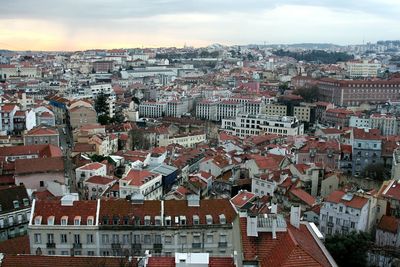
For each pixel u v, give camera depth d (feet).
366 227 511.40
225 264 266.98
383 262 439.63
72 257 288.10
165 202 437.17
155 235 416.26
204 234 419.13
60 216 415.64
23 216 515.91
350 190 541.75
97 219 415.03
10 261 279.69
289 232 235.61
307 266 208.33
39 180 643.86
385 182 588.50
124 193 624.59
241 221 256.52
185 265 257.14
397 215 522.47
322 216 520.42
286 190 595.47
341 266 433.48
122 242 415.44
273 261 217.97
